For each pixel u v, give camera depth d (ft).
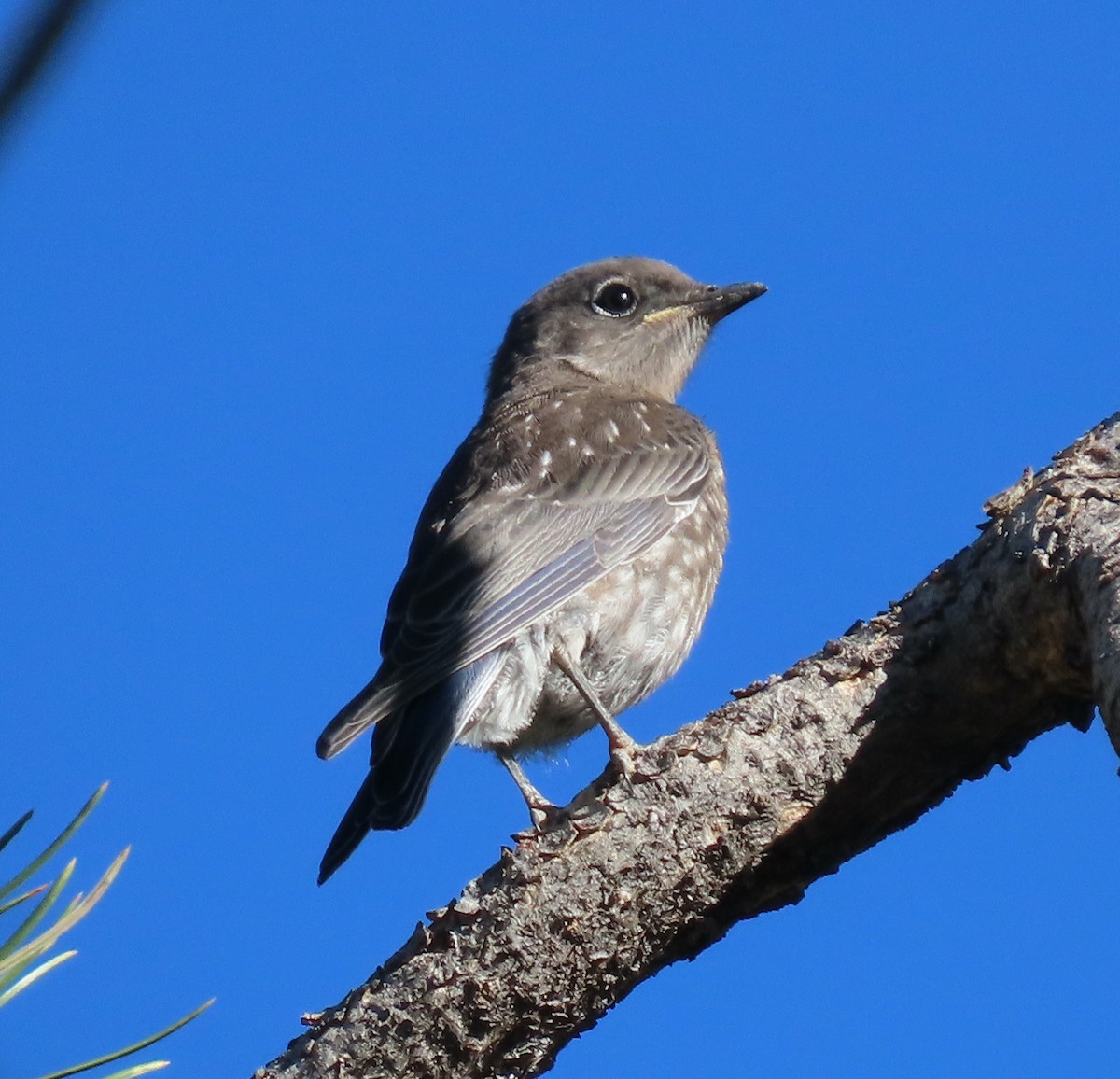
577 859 32.53
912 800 32.99
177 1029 16.03
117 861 16.79
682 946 33.73
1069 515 29.86
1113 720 24.82
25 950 15.96
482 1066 32.91
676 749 32.91
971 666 31.65
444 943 32.76
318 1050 32.81
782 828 32.73
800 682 32.86
